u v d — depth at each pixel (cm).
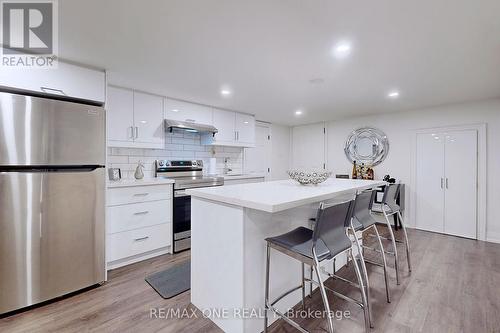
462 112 376
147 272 253
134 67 235
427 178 409
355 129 494
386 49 199
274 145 575
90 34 175
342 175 494
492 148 353
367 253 303
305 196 157
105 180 231
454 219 383
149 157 352
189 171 389
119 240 262
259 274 162
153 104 324
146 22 161
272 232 172
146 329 167
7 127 176
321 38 182
